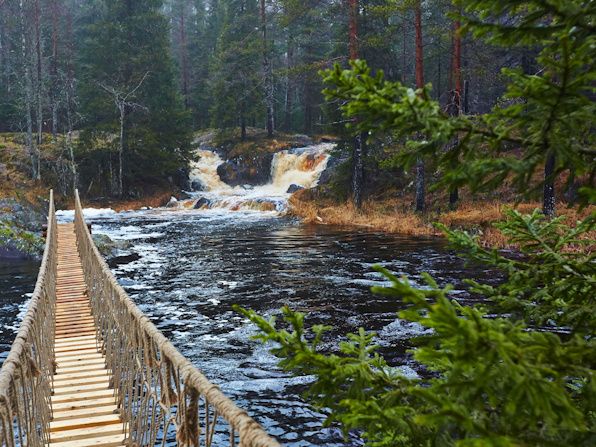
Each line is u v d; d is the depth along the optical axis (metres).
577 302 2.36
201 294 12.90
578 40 1.71
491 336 1.35
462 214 22.73
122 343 6.04
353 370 2.05
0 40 56.41
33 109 49.34
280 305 11.64
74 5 69.44
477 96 32.81
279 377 7.84
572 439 1.56
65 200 38.12
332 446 5.91
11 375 3.79
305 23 45.16
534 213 2.81
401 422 1.81
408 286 1.46
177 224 28.39
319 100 58.44
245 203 35.88
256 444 2.28
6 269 17.64
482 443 1.22
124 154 41.56
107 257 18.44
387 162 21.48
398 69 35.47
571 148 1.72
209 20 67.81
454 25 24.44
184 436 3.42
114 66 44.47
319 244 20.03
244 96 50.00
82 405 6.05
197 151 49.81
